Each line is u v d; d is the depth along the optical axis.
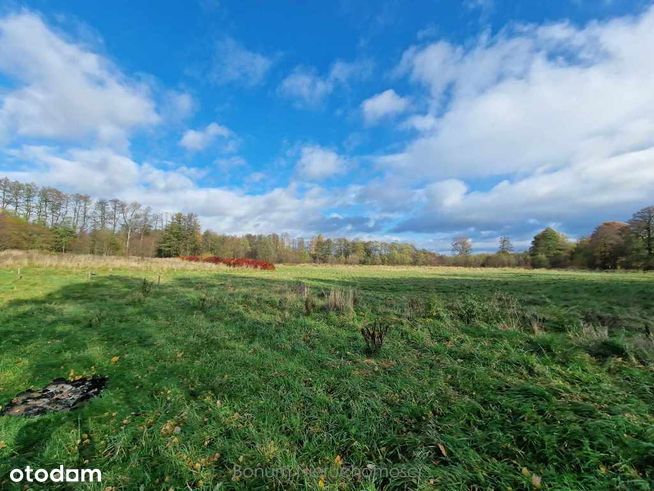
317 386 4.39
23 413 3.85
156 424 3.56
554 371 4.50
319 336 6.71
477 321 7.15
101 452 3.13
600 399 3.57
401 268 48.94
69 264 20.44
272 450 3.05
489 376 4.47
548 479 2.51
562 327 6.68
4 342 6.35
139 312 8.97
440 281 22.11
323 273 30.98
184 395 4.28
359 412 3.67
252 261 35.06
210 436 3.33
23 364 5.34
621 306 10.50
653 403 3.47
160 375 4.94
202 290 13.36
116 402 4.12
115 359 5.60
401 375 4.64
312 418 3.62
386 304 9.78
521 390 3.91
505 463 2.73
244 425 3.49
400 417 3.60
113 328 7.40
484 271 44.12
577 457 2.68
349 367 5.00
